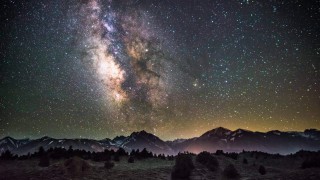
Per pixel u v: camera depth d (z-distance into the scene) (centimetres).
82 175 2050
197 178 2222
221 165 2894
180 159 2609
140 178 2084
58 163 2384
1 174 2041
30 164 2484
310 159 2769
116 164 2731
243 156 4003
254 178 2183
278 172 2691
